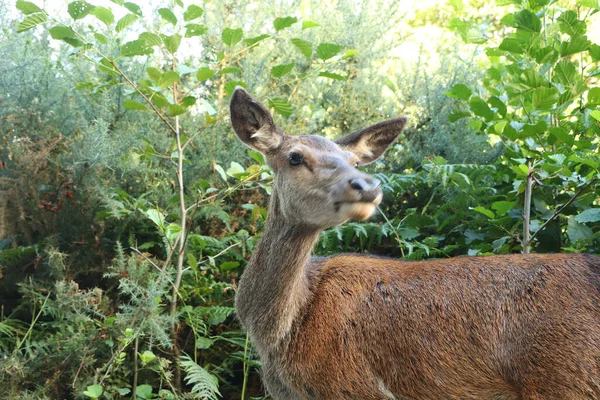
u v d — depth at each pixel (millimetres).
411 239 3240
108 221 3092
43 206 3014
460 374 2350
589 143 2820
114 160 3070
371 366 2391
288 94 3527
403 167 3541
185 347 2961
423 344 2367
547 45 3072
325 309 2412
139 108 2777
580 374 2221
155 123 3270
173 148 3152
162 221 2779
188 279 2971
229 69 2832
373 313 2400
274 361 2428
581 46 2967
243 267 3098
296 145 2361
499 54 3199
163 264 2928
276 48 3627
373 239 3188
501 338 2318
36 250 3016
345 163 2299
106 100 3152
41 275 3105
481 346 2332
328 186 2270
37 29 3547
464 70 3697
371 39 3674
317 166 2312
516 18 3020
